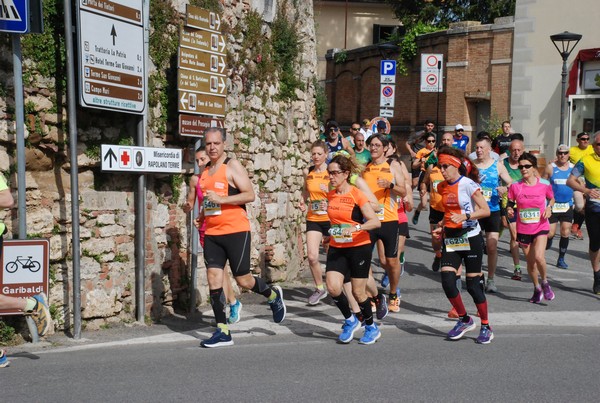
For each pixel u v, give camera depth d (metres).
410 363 7.13
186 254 9.85
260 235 11.70
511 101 26.44
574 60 24.56
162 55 9.32
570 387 6.38
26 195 7.66
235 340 8.20
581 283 12.24
